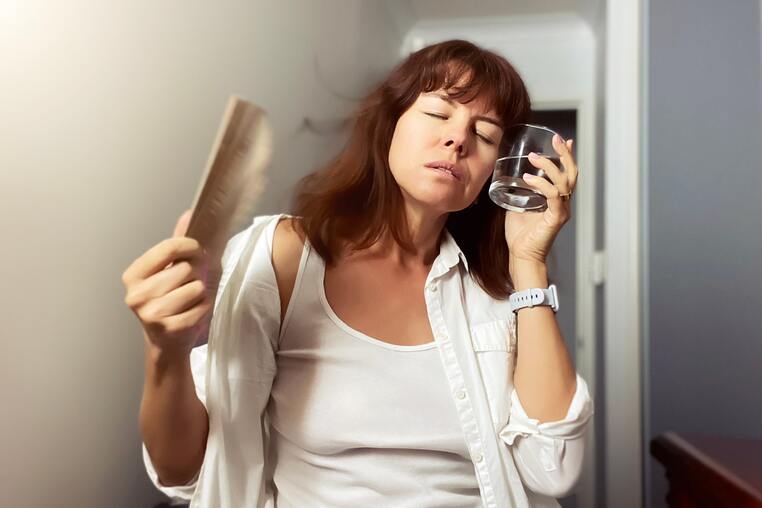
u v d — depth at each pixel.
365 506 0.78
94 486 0.91
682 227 1.70
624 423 1.77
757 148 1.68
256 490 0.78
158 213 1.05
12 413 0.75
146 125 1.00
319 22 1.80
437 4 2.69
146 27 1.00
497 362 0.86
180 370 0.64
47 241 0.80
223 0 1.25
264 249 0.81
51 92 0.80
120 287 0.96
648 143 1.73
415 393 0.80
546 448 0.81
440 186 0.76
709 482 0.87
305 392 0.79
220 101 1.25
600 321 2.23
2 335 0.74
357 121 0.88
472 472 0.84
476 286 0.93
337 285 0.83
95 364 0.91
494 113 0.80
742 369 1.65
